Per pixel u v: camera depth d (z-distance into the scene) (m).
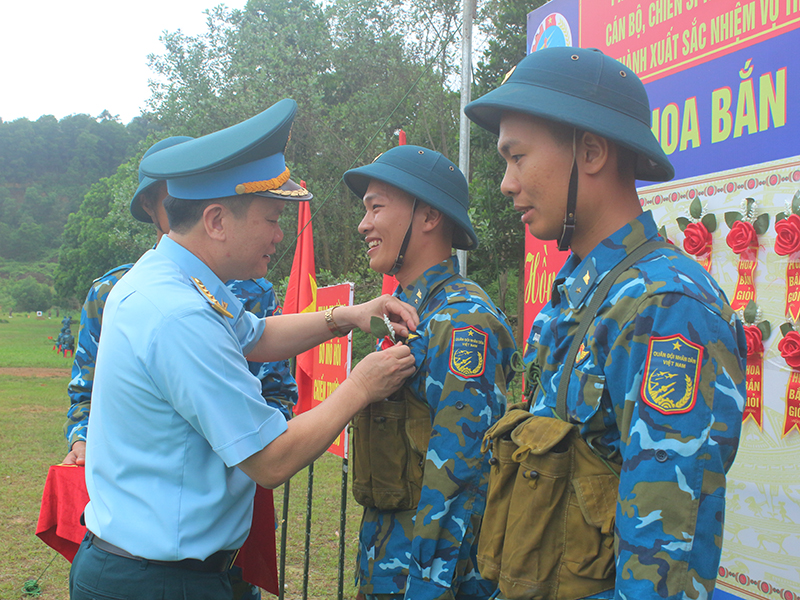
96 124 127.06
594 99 1.28
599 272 1.31
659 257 1.24
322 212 16.34
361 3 16.75
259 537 2.38
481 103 1.36
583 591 1.20
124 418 1.53
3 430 8.88
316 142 16.05
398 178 2.07
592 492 1.22
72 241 53.22
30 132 124.38
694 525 1.04
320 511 5.47
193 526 1.51
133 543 1.50
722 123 2.42
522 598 1.24
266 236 1.72
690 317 1.11
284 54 15.81
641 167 1.46
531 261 3.61
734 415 1.09
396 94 15.78
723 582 2.39
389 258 2.15
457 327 1.89
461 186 2.17
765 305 2.26
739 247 2.31
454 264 2.18
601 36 3.03
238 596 2.50
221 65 17.70
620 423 1.20
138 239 16.08
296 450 1.54
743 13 2.34
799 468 2.14
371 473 2.01
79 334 2.61
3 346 31.27
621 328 1.20
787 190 2.19
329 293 2.94
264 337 2.12
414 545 1.77
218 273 1.75
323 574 4.20
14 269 102.44
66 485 2.24
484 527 1.38
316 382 3.19
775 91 2.23
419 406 1.98
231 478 1.59
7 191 116.94
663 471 1.06
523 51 10.52
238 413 1.48
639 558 1.05
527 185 1.35
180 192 1.66
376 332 1.96
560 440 1.24
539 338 1.47
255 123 1.67
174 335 1.48
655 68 2.73
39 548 4.64
